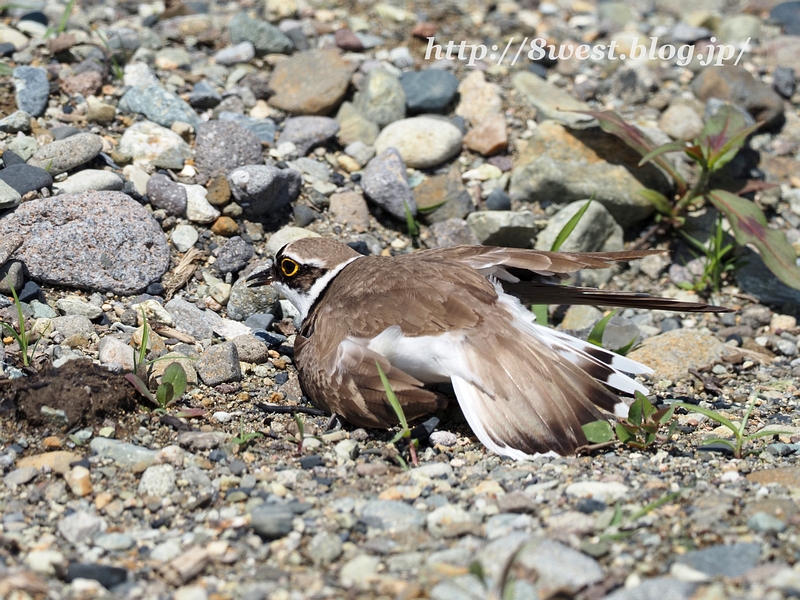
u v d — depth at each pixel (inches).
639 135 485.1
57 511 287.1
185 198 440.8
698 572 251.0
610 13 655.1
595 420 321.4
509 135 525.7
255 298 418.9
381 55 575.2
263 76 538.0
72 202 412.5
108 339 368.2
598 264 359.6
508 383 323.9
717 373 414.0
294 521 278.1
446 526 276.1
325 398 342.3
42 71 488.4
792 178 529.3
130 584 254.1
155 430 331.9
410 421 353.7
